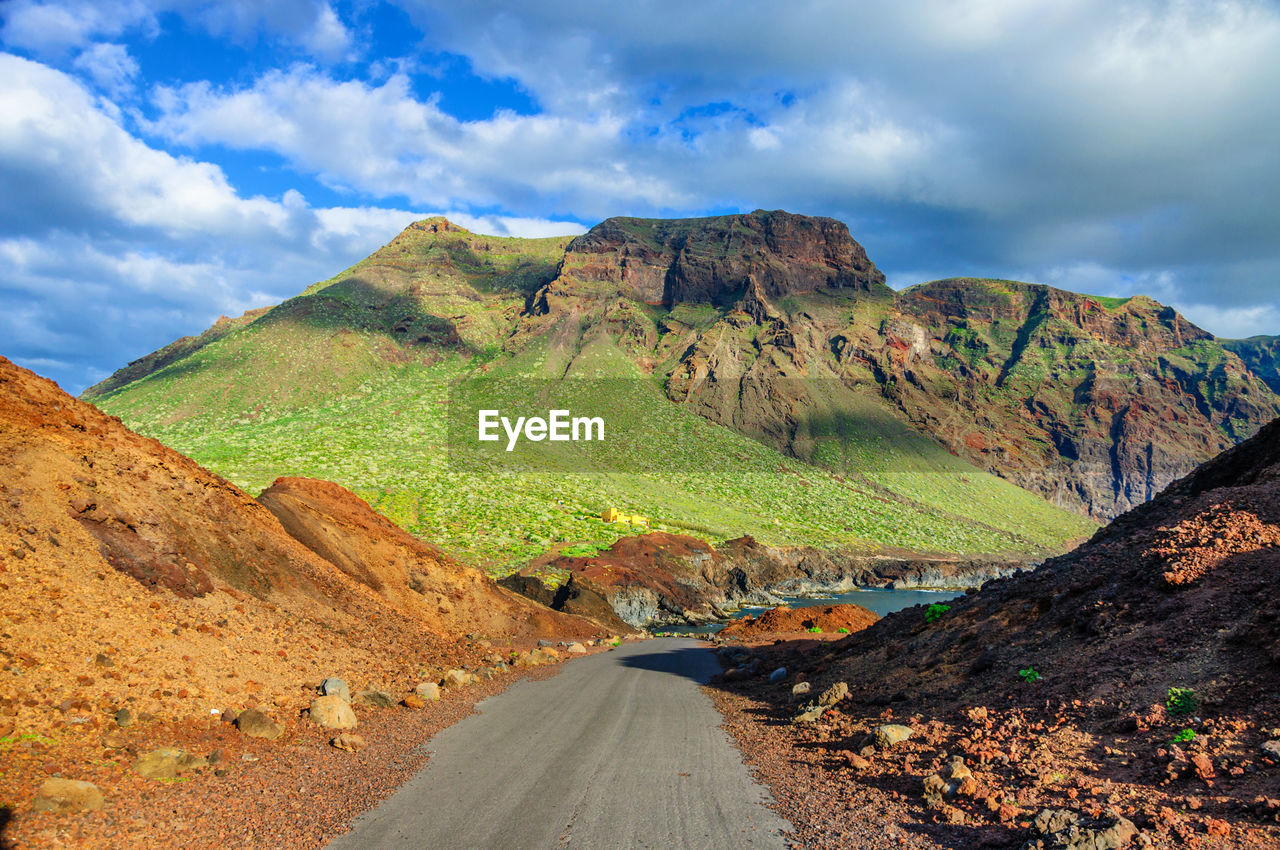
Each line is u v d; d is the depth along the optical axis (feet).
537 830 24.35
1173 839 19.83
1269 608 30.99
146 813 23.07
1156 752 25.62
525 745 37.11
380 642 60.18
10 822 20.36
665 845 23.16
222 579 50.49
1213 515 41.68
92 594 37.27
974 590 63.41
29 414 48.06
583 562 255.29
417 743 36.47
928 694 43.11
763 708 52.54
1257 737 24.22
